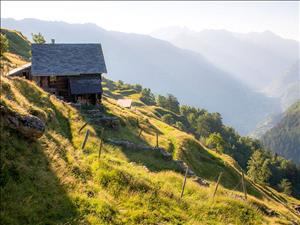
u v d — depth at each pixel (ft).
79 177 78.28
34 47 237.66
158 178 108.06
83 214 64.49
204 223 84.84
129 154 139.33
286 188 579.48
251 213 103.19
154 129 258.78
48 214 58.70
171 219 79.66
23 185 60.54
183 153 210.38
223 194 118.42
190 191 107.76
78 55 244.42
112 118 188.85
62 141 100.53
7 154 63.77
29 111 101.60
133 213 74.33
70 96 235.40
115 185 84.69
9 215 52.95
